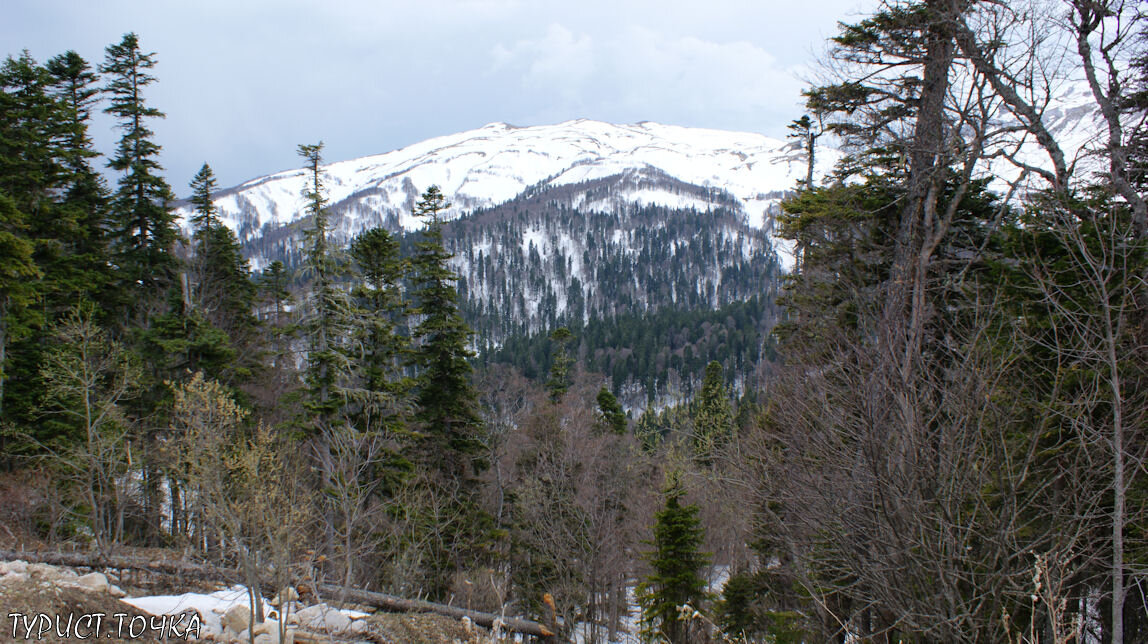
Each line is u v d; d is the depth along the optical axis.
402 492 17.86
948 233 12.00
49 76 21.42
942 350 9.06
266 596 10.65
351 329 18.78
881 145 13.59
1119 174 9.16
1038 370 7.58
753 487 8.92
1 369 16.31
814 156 17.53
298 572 11.26
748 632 14.45
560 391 36.69
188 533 14.17
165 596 9.41
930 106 12.48
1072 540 6.07
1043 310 8.25
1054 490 6.76
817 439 7.72
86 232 21.31
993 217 12.15
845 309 11.76
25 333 16.80
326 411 17.33
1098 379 6.73
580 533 19.88
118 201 23.59
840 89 13.74
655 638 15.64
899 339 7.43
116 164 23.53
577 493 21.19
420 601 12.35
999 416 6.32
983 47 10.95
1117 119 9.47
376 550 16.66
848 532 6.97
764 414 10.68
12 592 7.55
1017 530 6.39
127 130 23.81
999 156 11.02
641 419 53.50
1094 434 6.36
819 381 8.23
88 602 7.95
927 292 10.75
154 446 17.92
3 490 15.51
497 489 24.58
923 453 6.45
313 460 18.41
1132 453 6.54
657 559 15.60
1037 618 7.04
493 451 23.78
